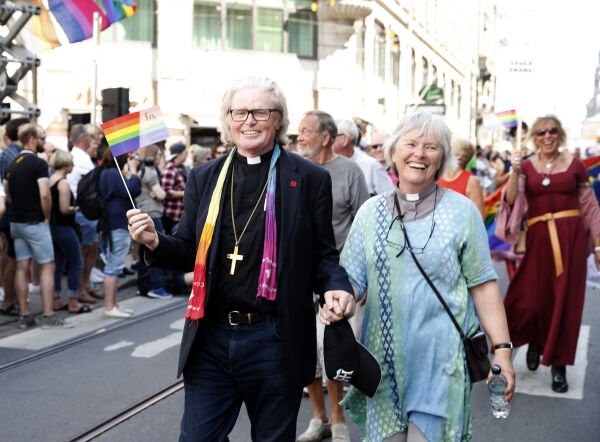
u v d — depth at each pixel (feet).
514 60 18.37
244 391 8.82
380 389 9.03
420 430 8.70
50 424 14.83
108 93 25.35
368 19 78.48
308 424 14.98
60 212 25.00
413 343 8.83
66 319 24.16
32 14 30.86
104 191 24.34
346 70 74.23
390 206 9.25
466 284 9.06
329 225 8.95
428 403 8.72
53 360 19.58
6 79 31.24
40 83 58.03
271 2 70.38
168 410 15.78
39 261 23.02
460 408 8.70
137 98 63.62
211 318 8.82
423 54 105.81
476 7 151.33
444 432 8.68
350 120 17.85
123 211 24.59
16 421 14.98
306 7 71.72
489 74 163.73
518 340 18.24
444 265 8.83
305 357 8.61
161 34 64.34
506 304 18.20
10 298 25.35
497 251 21.44
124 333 22.75
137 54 63.62
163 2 64.08
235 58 68.80
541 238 17.42
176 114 65.00
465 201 9.09
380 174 18.03
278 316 8.58
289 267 8.52
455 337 8.79
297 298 8.54
